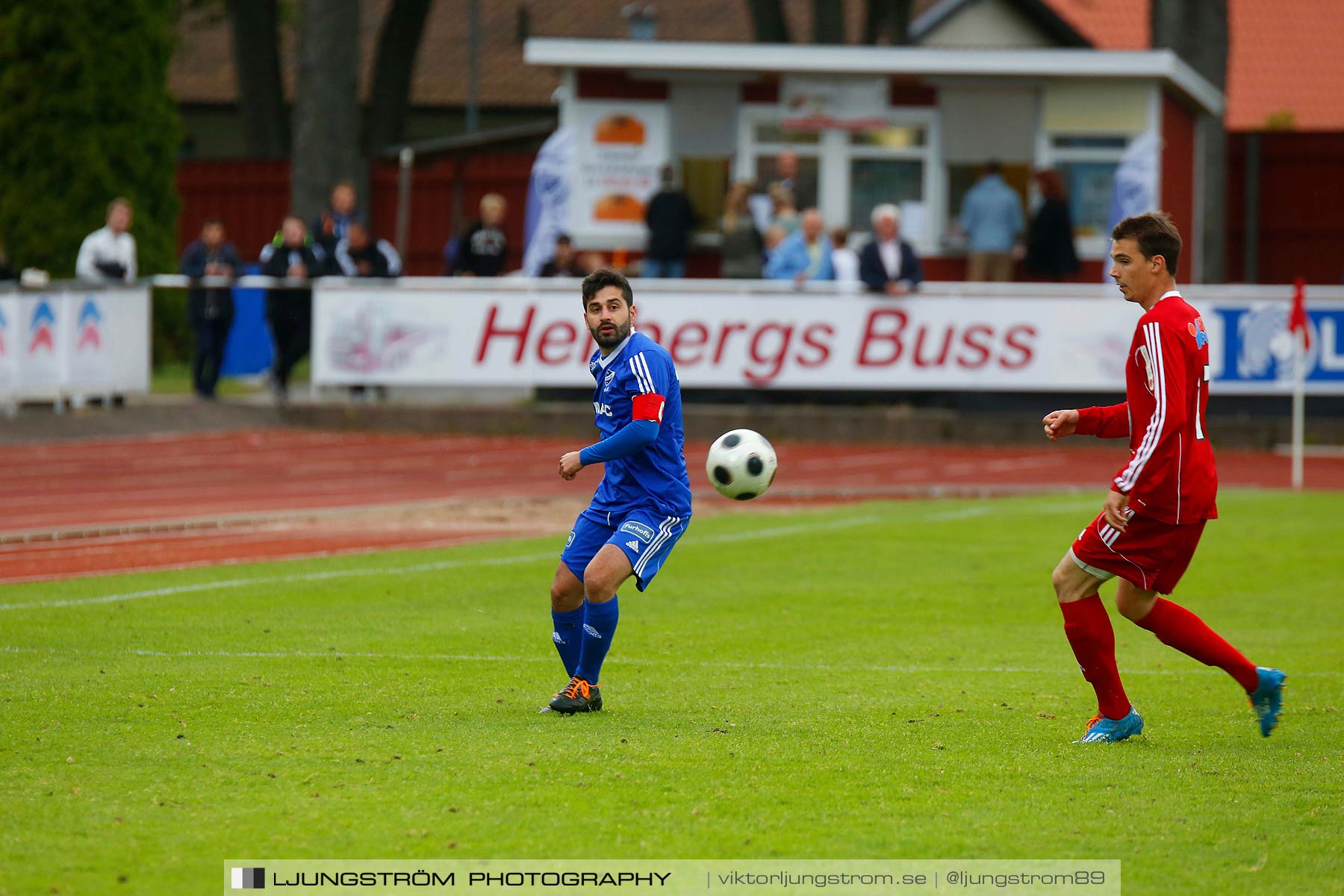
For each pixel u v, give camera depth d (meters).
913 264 78.44
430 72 166.50
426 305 79.56
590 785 21.02
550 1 178.62
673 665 30.64
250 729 24.08
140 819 19.22
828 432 78.44
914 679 29.47
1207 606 39.00
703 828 19.14
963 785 21.33
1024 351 78.56
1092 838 18.95
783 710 26.31
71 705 25.52
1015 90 89.94
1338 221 111.00
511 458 71.44
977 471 69.44
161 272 104.38
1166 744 24.11
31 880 17.00
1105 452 77.44
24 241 100.00
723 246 81.38
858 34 162.75
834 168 89.62
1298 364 65.62
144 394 80.88
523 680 28.55
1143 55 88.62
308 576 40.31
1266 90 164.62
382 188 121.94
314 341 79.62
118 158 102.31
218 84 165.88
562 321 79.62
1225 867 17.94
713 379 78.56
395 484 62.12
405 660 30.16
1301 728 25.45
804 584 40.94
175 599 36.56
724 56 86.94
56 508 53.50
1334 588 41.59
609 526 26.38
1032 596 39.53
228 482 61.59
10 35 98.75
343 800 20.16
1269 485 66.56
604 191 88.38
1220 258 101.44
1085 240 90.81
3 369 71.75
